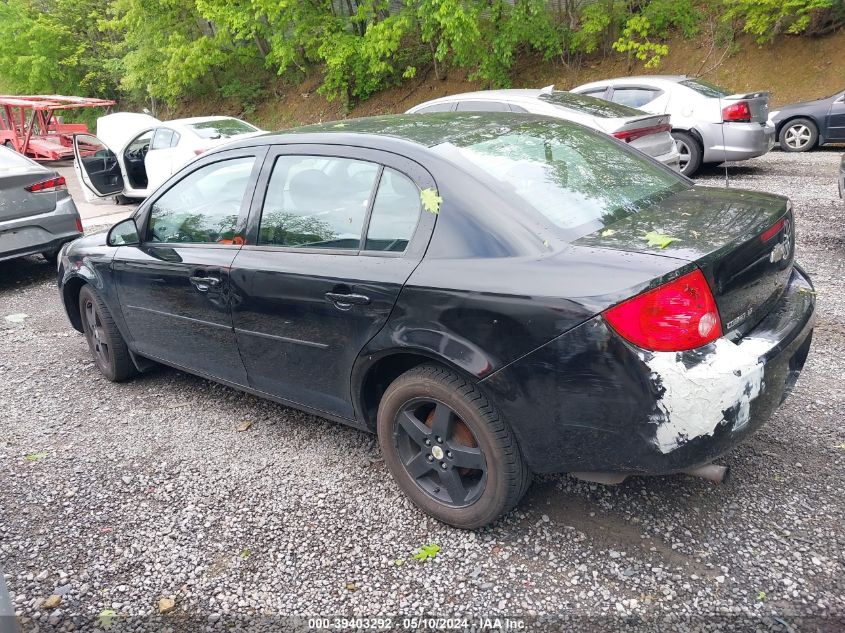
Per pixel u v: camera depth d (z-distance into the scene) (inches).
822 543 101.0
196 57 855.7
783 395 100.8
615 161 127.1
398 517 117.0
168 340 156.7
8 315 253.6
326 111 869.2
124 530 118.8
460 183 105.2
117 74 1055.6
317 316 118.6
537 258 95.6
